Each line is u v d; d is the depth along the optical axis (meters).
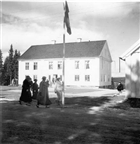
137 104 10.53
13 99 13.37
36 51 41.53
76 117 6.88
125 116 7.26
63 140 4.27
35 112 7.87
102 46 36.44
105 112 8.12
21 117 6.76
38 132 4.88
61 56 37.50
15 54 42.66
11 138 4.37
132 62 11.79
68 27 11.49
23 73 40.69
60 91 10.86
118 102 11.61
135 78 11.67
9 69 41.56
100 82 34.88
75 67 35.94
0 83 40.50
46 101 9.41
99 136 4.59
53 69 38.12
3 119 6.35
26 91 10.52
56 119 6.49
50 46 41.75
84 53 35.84
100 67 34.88
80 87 33.94
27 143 4.06
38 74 39.38
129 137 4.55
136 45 11.53
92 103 11.26
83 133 4.83
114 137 4.54
